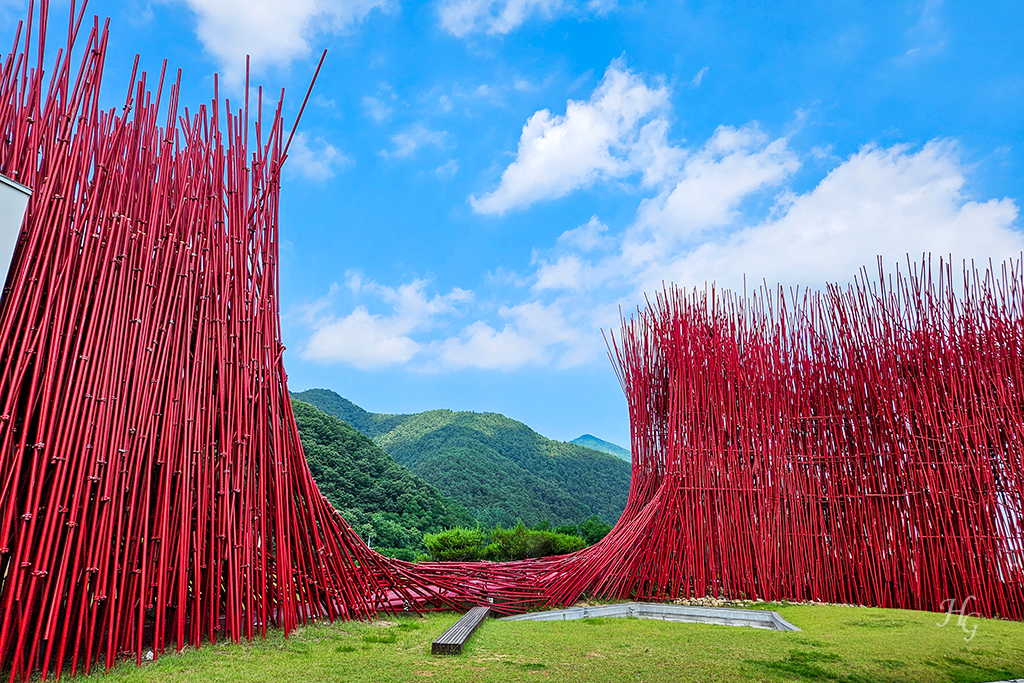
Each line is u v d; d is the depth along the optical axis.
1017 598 4.53
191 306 3.00
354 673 2.55
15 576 2.18
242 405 3.18
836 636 3.59
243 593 3.12
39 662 2.33
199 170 3.19
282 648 2.90
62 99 2.56
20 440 2.23
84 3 2.65
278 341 3.47
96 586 2.41
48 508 2.29
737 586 5.15
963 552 4.77
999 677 2.76
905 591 4.89
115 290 2.64
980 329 5.17
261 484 3.19
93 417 2.45
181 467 2.82
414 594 4.46
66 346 2.39
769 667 2.83
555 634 3.60
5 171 2.36
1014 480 4.75
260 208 3.47
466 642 3.21
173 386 2.84
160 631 2.63
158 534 2.71
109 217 2.66
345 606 3.63
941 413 5.08
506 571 4.90
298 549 3.42
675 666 2.83
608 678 2.61
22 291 2.32
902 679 2.69
